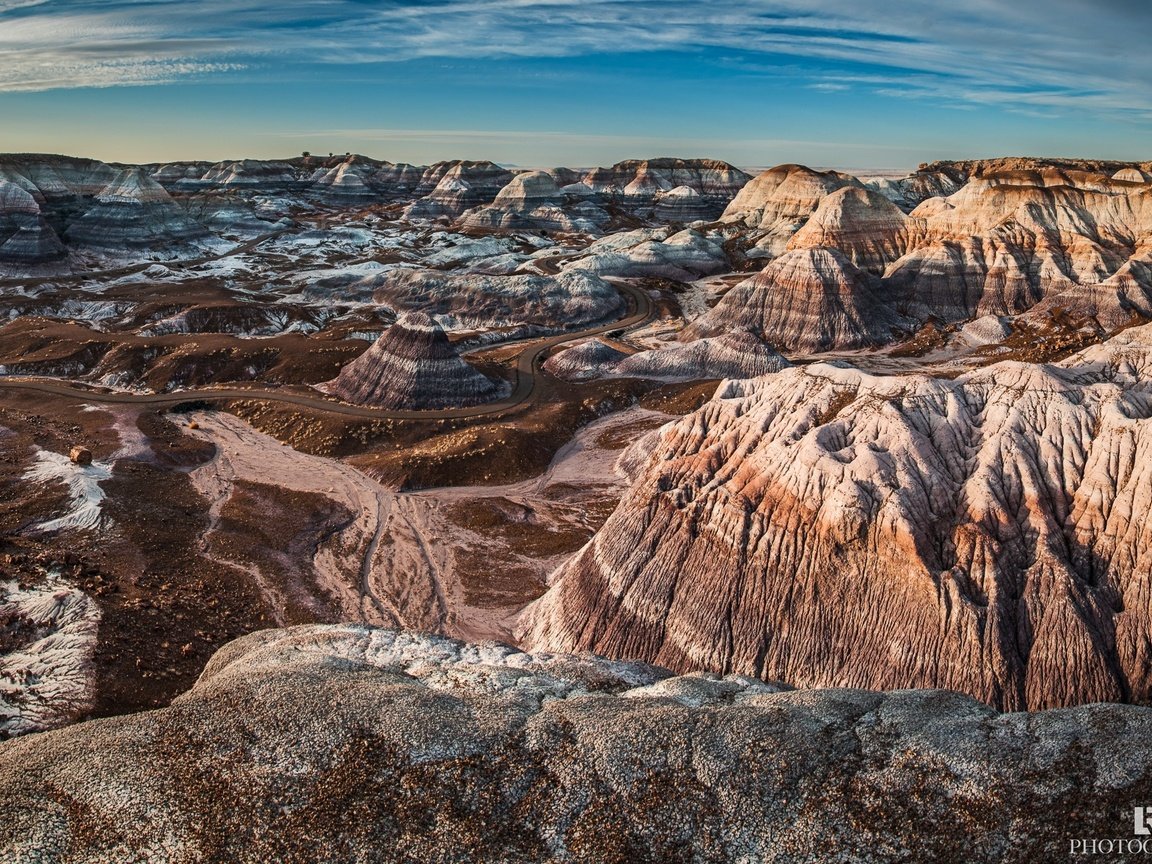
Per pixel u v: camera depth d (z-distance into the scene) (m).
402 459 94.50
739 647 53.06
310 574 72.25
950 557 50.47
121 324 152.62
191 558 71.12
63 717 46.62
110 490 80.38
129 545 70.31
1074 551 49.84
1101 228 172.25
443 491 90.81
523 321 166.88
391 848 32.34
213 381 123.75
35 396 112.56
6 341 134.50
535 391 121.19
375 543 78.94
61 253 198.25
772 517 55.25
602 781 35.22
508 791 34.94
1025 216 175.62
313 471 94.88
